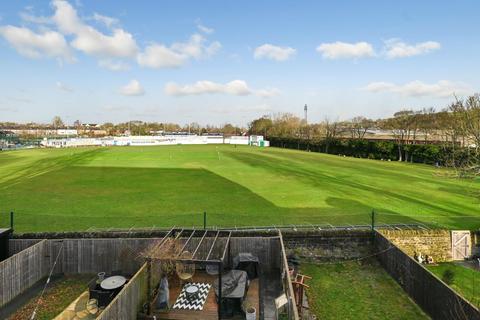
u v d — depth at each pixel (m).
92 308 14.10
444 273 18.53
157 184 37.22
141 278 14.07
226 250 17.38
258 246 18.11
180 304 14.62
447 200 30.28
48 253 17.62
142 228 20.53
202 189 34.41
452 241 20.34
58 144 108.19
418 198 30.97
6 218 23.23
